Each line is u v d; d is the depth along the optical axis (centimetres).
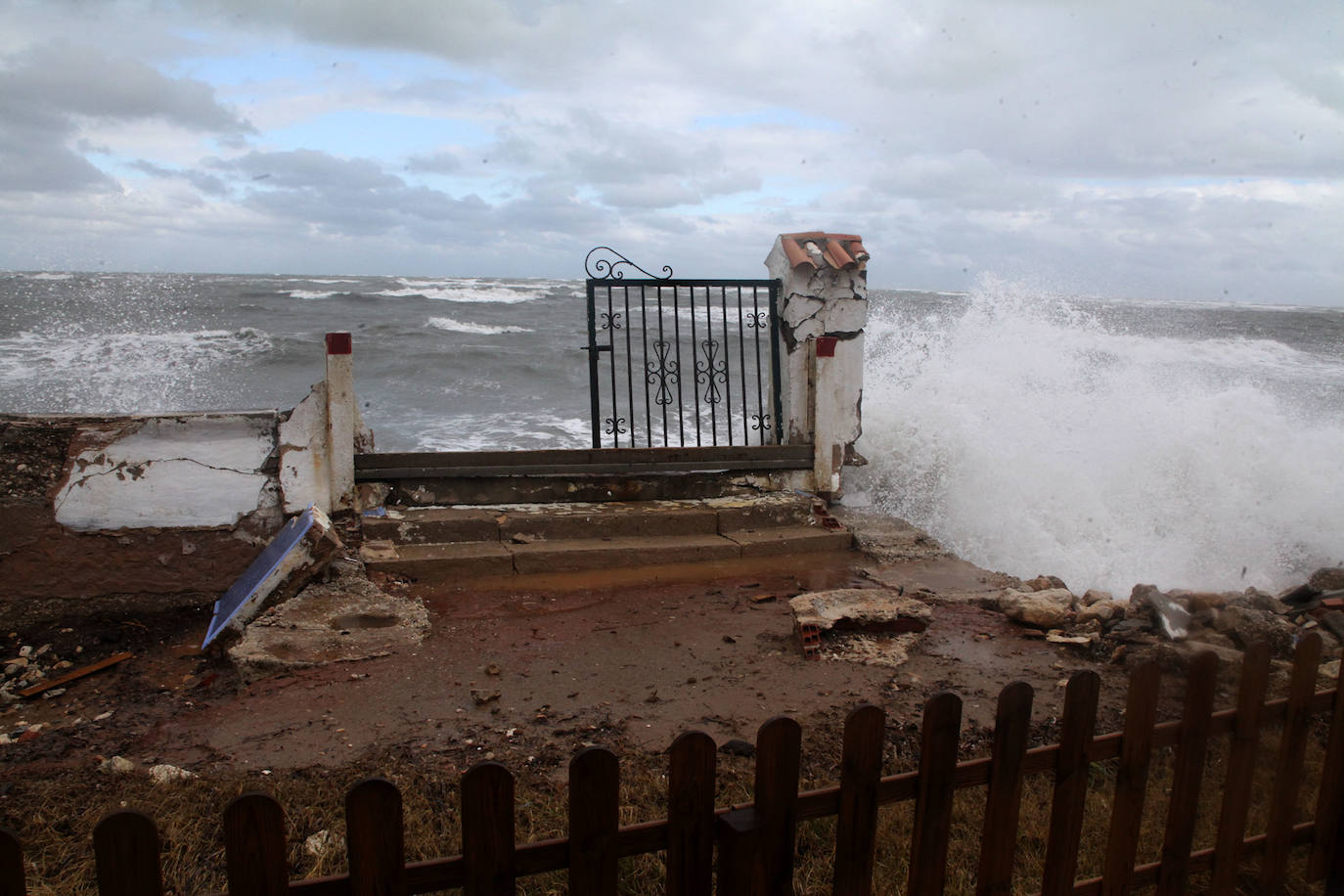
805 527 697
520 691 411
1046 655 470
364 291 4744
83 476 504
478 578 583
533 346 2333
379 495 638
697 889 191
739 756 344
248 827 157
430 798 310
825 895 262
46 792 310
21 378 1675
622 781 320
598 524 644
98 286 4000
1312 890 270
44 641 479
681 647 471
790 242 762
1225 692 401
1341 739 257
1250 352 2048
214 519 532
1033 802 316
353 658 445
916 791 207
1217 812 304
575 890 180
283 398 1627
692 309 734
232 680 426
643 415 1462
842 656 457
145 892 154
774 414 802
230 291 4228
